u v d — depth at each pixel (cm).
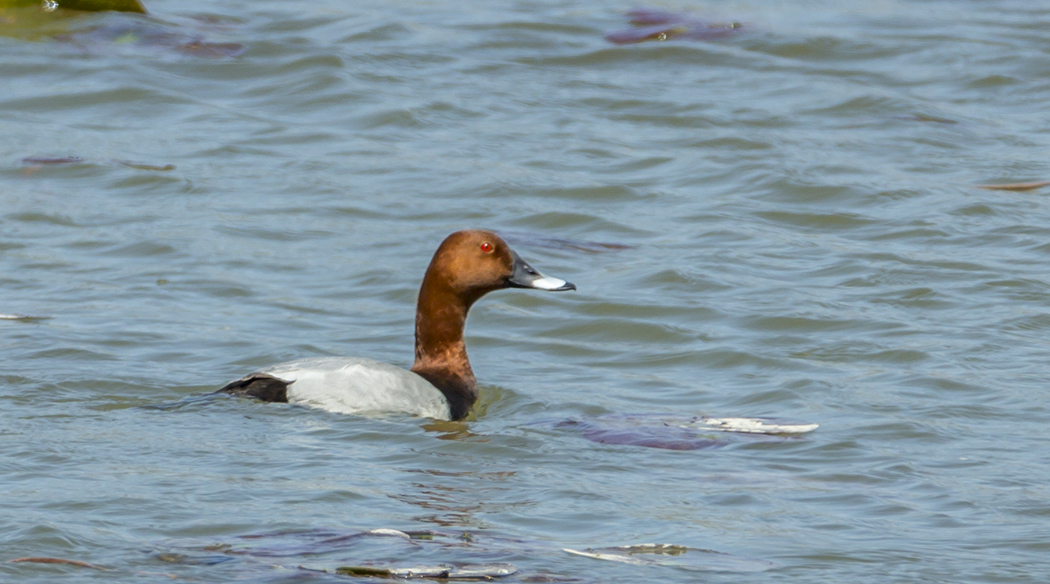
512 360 1277
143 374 1156
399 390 1073
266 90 2114
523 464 953
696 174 1839
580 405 1131
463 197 1734
